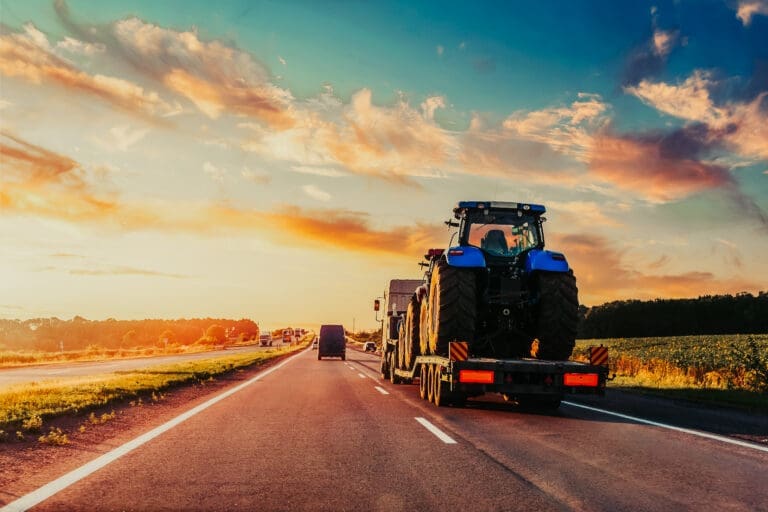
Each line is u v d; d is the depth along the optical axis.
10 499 4.70
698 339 56.50
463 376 10.52
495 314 12.00
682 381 18.42
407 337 15.98
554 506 4.52
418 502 4.62
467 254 11.45
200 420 9.55
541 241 12.47
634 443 7.42
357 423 9.16
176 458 6.37
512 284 11.81
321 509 4.42
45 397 12.07
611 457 6.47
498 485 5.17
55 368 31.88
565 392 10.48
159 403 12.34
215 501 4.63
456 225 13.15
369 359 47.16
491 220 12.43
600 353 10.70
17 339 171.25
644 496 4.83
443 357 11.43
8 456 6.54
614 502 4.64
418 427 8.73
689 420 9.89
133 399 12.99
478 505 4.54
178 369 24.72
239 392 15.07
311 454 6.59
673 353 35.78
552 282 11.58
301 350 82.44
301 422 9.28
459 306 11.24
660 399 14.04
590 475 5.57
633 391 16.06
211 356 54.88
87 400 11.76
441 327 11.34
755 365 15.98
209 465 6.00
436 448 6.97
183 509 4.41
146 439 7.65
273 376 22.27
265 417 9.91
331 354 43.66
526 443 7.36
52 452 6.78
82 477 5.47
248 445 7.17
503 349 12.32
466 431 8.36
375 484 5.19
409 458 6.36
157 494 4.84
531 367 10.43
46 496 4.79
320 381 19.42
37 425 8.35
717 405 12.55
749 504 4.61
